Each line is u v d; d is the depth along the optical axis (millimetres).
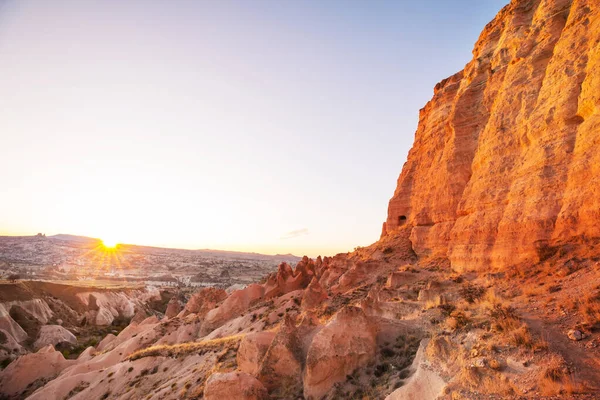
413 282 27109
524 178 22266
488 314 14586
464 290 19688
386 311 20422
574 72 21172
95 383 36906
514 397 8961
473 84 35875
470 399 9688
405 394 11930
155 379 32219
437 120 43031
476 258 24031
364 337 16797
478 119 33688
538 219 19469
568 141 19828
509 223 21547
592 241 16281
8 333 66375
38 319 81562
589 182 17328
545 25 27094
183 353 34875
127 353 49062
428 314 17828
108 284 163500
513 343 11273
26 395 45219
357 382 15281
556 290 14562
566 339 10562
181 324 54219
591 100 18609
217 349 32094
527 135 23672
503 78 31422
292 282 52062
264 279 60844
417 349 15227
